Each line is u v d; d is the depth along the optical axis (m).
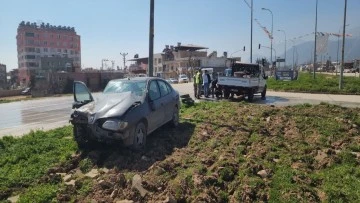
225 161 6.94
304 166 6.90
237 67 23.69
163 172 6.61
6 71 138.75
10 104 27.53
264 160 7.29
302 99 22.39
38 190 5.91
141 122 8.35
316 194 5.68
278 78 45.78
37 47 127.44
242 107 15.06
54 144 8.90
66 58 107.00
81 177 6.57
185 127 10.79
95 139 7.96
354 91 26.88
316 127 10.29
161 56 107.56
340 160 7.24
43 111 20.20
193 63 91.12
